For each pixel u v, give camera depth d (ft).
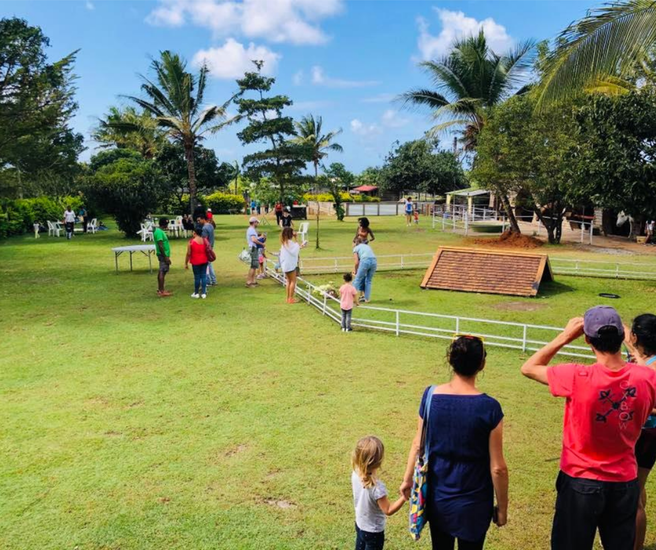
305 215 140.46
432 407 10.03
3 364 27.07
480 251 49.37
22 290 45.78
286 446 18.79
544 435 19.66
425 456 10.14
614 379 9.67
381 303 42.22
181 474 16.97
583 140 52.08
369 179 234.99
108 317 36.73
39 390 23.75
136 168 89.97
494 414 9.68
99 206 86.99
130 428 20.12
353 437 19.44
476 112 93.20
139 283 49.11
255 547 13.56
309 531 14.20
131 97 96.12
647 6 25.82
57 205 109.40
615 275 53.47
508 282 46.19
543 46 83.35
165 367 26.78
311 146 106.11
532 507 15.33
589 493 9.75
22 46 69.10
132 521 14.61
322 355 28.81
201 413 21.47
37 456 18.03
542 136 74.02
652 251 74.90
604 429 9.66
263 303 41.24
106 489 16.14
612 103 43.52
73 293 44.65
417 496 10.03
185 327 34.24
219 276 53.36
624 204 44.24
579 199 58.59
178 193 140.87
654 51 47.96
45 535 14.02
